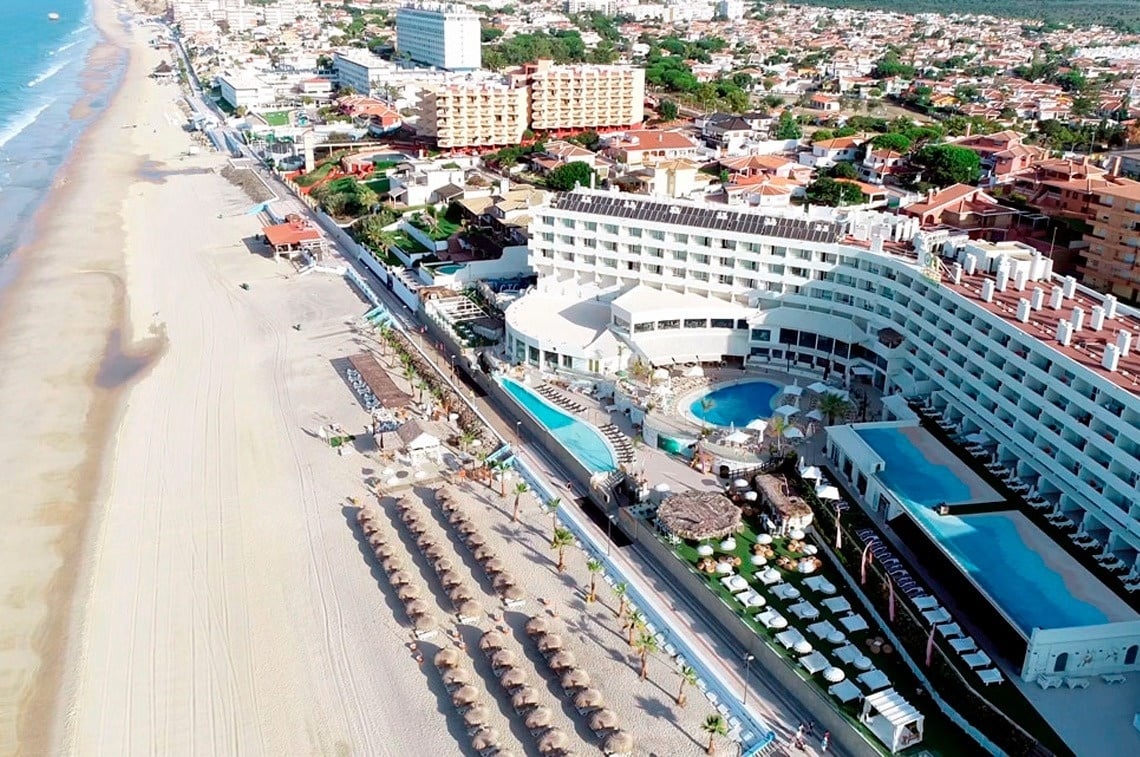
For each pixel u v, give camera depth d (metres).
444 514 88.56
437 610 76.50
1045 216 163.00
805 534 83.50
